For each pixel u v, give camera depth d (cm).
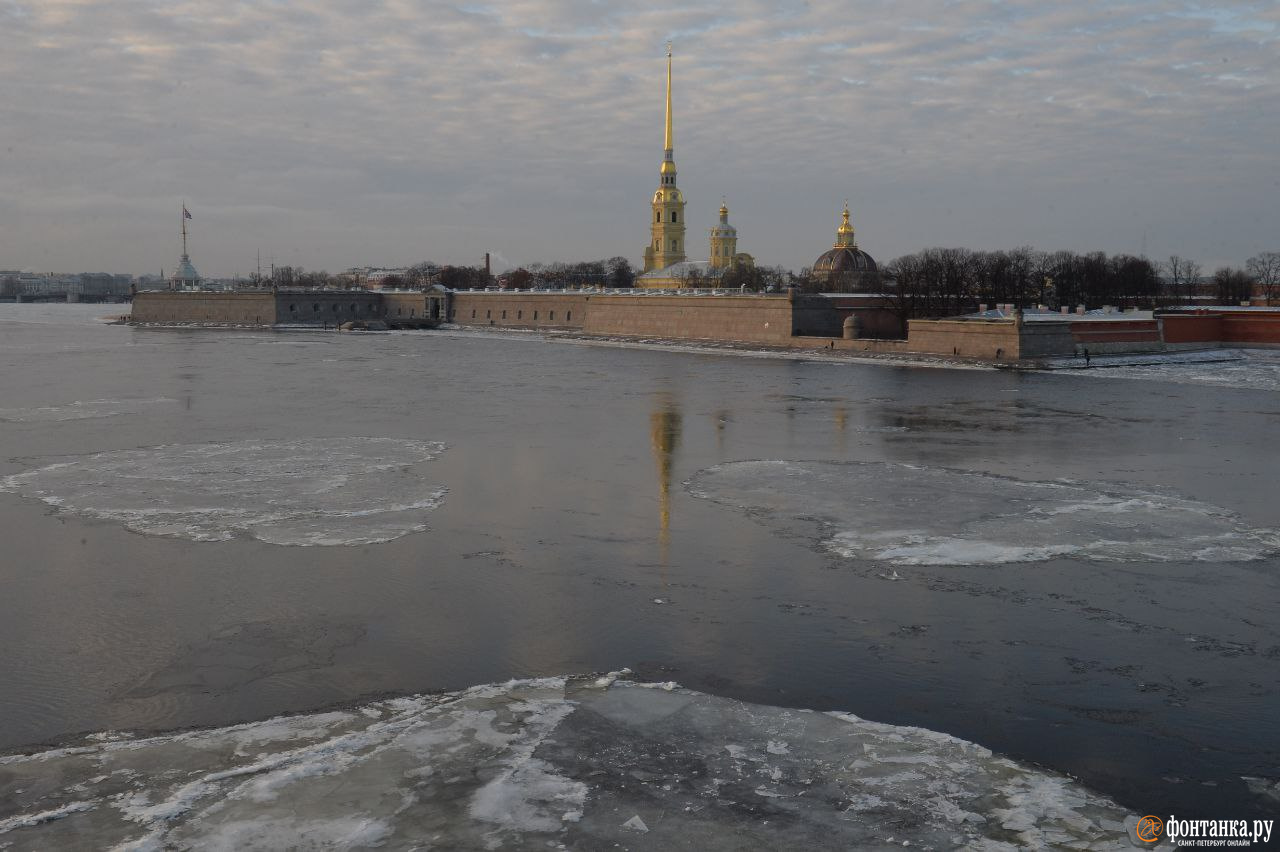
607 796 1794
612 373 9600
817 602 2816
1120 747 2008
